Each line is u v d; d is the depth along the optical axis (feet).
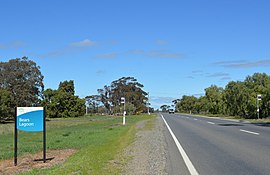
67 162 43.16
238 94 191.42
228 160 41.42
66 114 302.04
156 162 41.22
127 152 50.03
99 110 392.47
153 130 95.91
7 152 58.29
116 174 33.88
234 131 84.33
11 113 236.43
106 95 377.09
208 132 83.56
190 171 35.29
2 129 140.15
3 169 41.83
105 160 41.96
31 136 96.22
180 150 51.72
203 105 322.55
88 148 55.31
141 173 34.60
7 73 251.39
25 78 259.19
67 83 337.72
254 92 176.86
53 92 303.89
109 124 142.92
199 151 50.16
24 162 46.98
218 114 253.24
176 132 86.94
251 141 60.85
